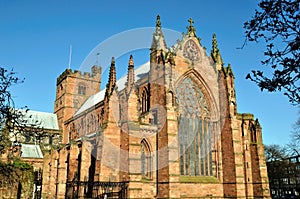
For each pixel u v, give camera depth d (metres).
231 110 76.25
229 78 79.06
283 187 139.50
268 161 142.88
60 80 147.62
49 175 87.69
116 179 65.75
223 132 76.19
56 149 89.31
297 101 16.53
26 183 70.25
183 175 68.25
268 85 16.70
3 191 63.78
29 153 108.56
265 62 16.70
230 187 71.25
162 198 62.66
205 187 69.50
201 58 79.31
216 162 74.06
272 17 16.41
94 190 64.44
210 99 78.06
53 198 85.06
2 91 29.25
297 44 15.60
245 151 78.06
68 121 127.81
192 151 71.12
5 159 69.31
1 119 30.70
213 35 85.12
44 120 137.38
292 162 137.12
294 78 16.20
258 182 76.19
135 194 58.78
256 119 81.69
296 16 15.92
